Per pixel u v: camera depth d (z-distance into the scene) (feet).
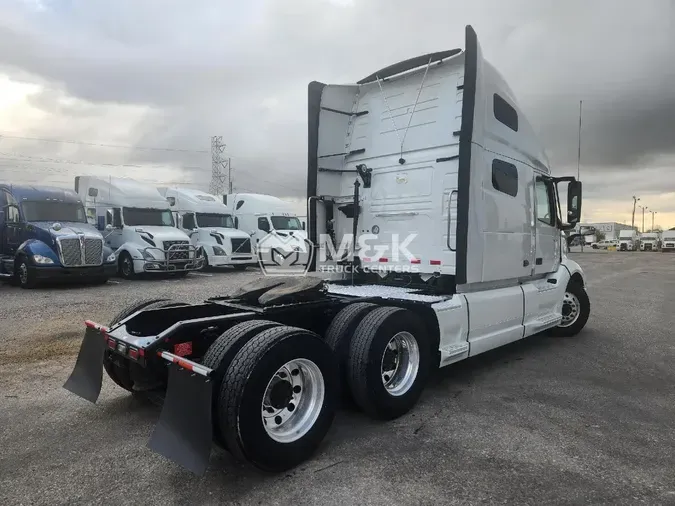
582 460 10.92
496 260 17.25
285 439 10.36
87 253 40.96
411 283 18.56
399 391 13.53
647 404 14.64
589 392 15.74
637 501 9.25
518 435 12.28
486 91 16.20
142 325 13.21
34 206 43.01
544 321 20.76
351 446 11.64
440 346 14.84
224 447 10.16
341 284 20.04
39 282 39.83
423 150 17.98
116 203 51.75
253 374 9.64
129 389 13.88
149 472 10.29
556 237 22.65
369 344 12.58
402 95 18.85
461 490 9.61
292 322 13.56
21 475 10.11
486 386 16.31
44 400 14.42
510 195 18.20
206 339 11.85
